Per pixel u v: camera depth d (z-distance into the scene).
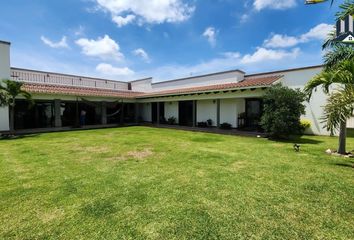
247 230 2.75
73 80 21.52
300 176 4.81
